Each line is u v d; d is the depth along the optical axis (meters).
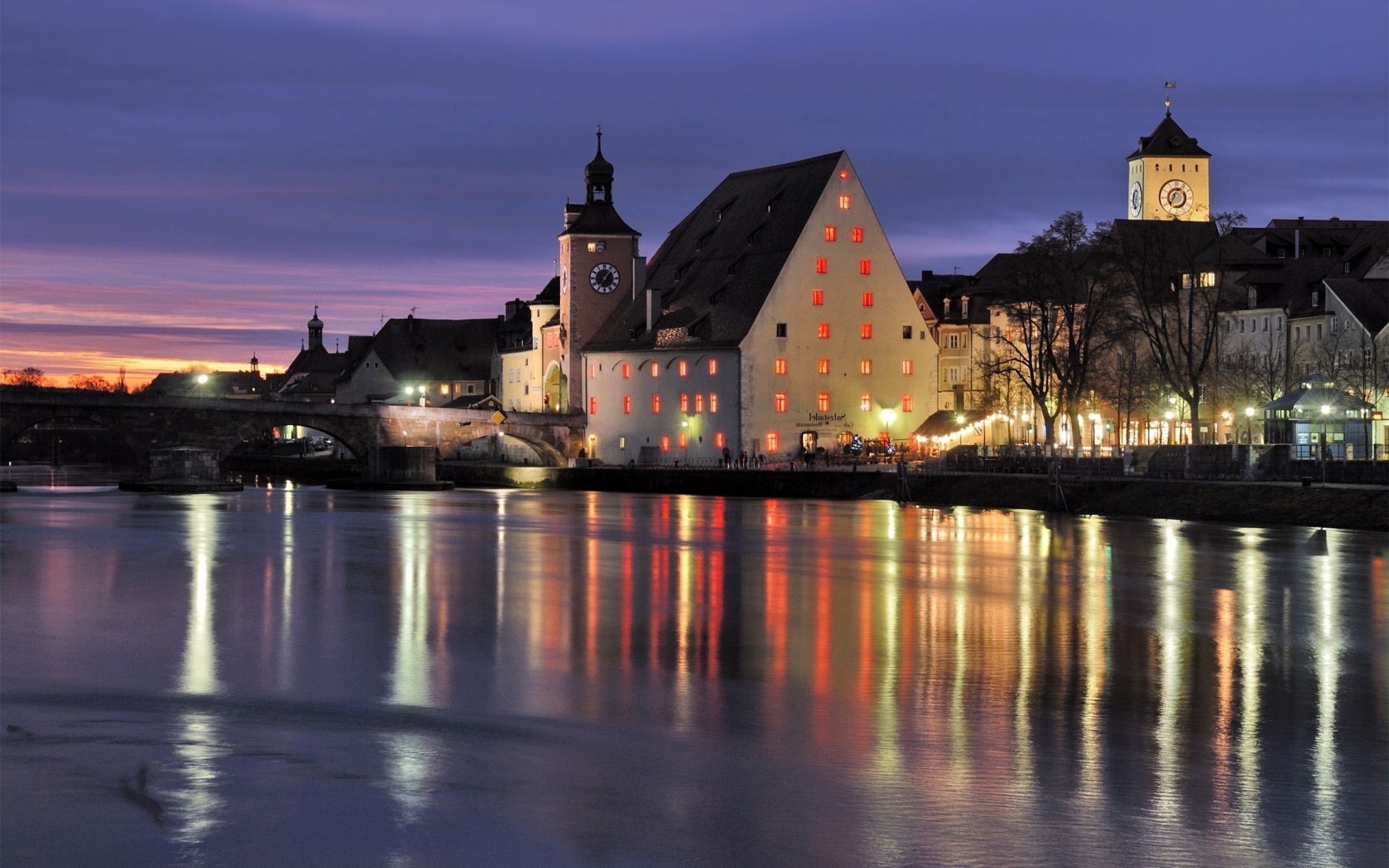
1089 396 151.38
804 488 140.25
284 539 89.81
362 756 34.59
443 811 30.53
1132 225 160.50
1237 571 70.81
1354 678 44.84
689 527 100.94
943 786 32.59
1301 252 185.88
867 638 51.97
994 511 116.12
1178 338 131.88
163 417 151.25
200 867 27.39
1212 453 108.19
